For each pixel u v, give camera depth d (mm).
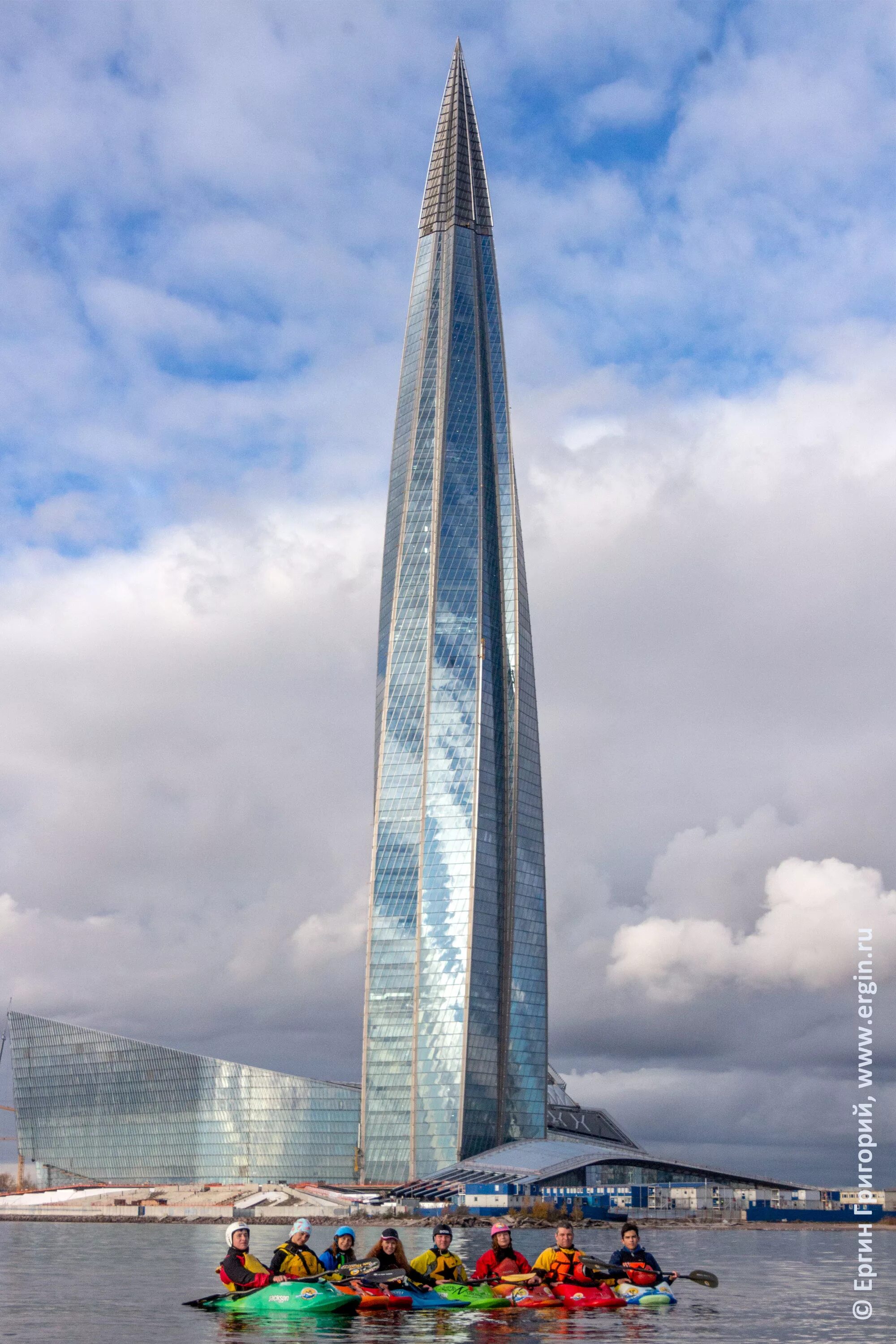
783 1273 101938
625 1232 79000
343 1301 66625
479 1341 56281
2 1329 60688
